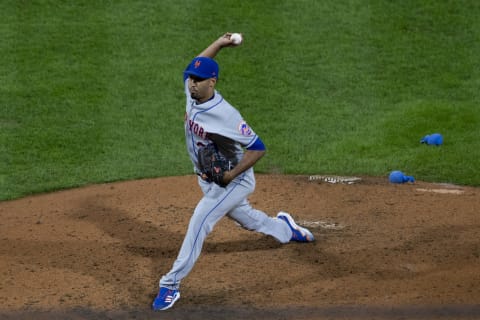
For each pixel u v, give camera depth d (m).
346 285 21.94
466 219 27.25
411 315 19.86
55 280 22.62
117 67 44.88
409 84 44.44
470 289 21.22
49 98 42.19
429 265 23.20
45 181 34.56
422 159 36.81
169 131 39.88
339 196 30.97
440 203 29.42
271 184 32.81
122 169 35.84
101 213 29.12
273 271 23.16
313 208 29.45
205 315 20.44
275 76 44.72
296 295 21.42
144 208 29.59
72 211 29.56
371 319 19.77
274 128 40.22
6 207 31.06
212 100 20.16
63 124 40.09
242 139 20.22
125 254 24.72
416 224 27.00
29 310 20.70
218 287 22.14
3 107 41.25
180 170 35.81
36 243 25.86
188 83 20.66
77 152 37.66
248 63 45.69
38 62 45.06
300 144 38.72
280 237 24.45
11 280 22.66
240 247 25.27
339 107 42.31
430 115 41.19
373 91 43.78
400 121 40.75
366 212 28.75
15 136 38.88
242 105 42.12
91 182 34.44
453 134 39.44
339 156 37.41
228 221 28.02
